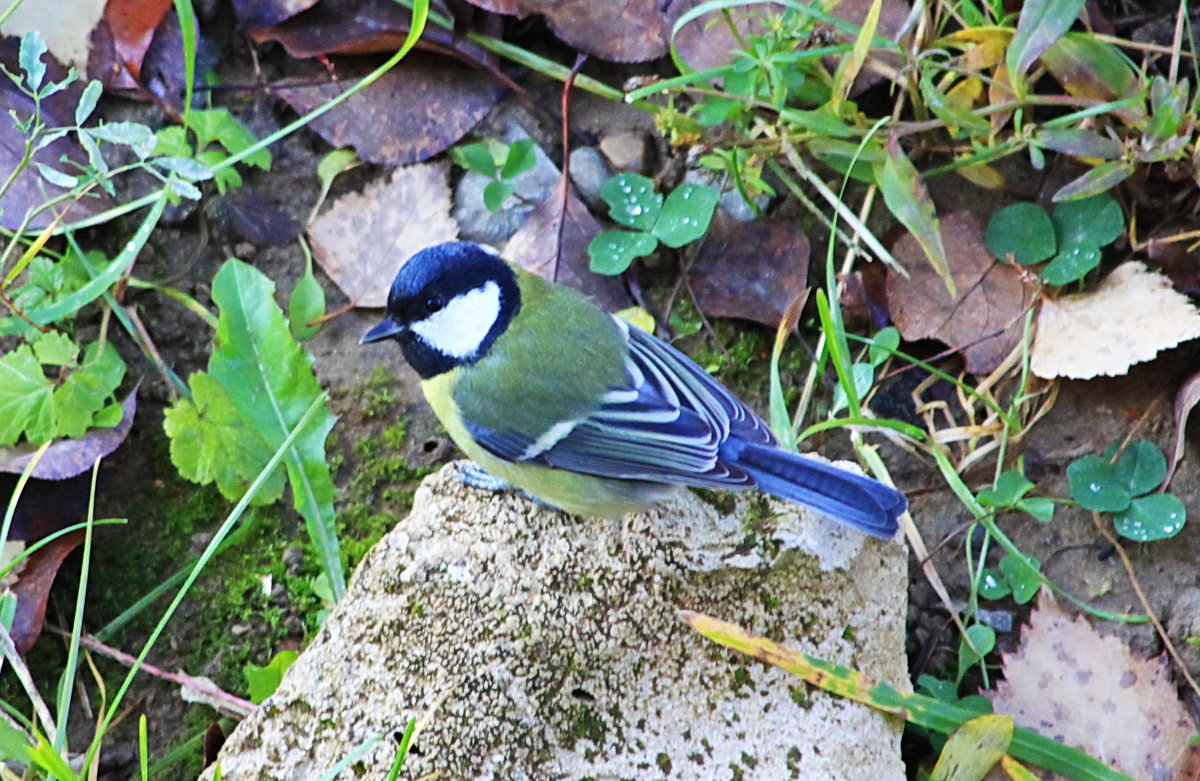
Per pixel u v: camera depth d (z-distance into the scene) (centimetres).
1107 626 78
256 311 80
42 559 78
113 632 79
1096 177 79
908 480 81
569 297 76
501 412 75
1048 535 80
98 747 74
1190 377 80
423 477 81
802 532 74
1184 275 81
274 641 79
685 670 74
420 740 72
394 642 73
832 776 73
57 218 78
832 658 74
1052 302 81
